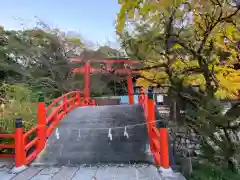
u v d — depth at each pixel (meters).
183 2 6.62
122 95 17.72
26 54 14.44
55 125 8.73
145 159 6.43
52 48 16.00
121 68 10.85
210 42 7.62
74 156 6.68
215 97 7.35
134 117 9.59
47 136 7.87
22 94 9.84
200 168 7.22
